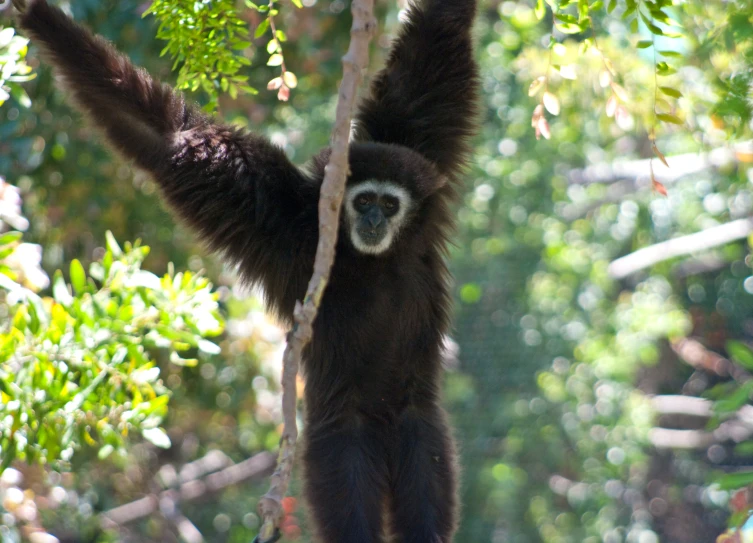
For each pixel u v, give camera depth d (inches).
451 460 349.4
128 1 530.6
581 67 664.4
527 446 872.9
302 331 222.4
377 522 337.1
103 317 356.5
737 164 786.2
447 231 381.7
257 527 863.7
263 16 566.6
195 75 339.9
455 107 390.0
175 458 845.8
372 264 349.4
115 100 330.3
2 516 464.4
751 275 1107.3
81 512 695.1
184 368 676.1
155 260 639.8
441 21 388.5
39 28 327.0
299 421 657.6
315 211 344.5
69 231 609.9
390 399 348.5
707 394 323.6
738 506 345.4
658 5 311.6
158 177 333.1
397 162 354.0
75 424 354.0
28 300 350.9
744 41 268.8
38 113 559.5
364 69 249.8
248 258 345.7
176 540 831.7
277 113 660.7
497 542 856.9
